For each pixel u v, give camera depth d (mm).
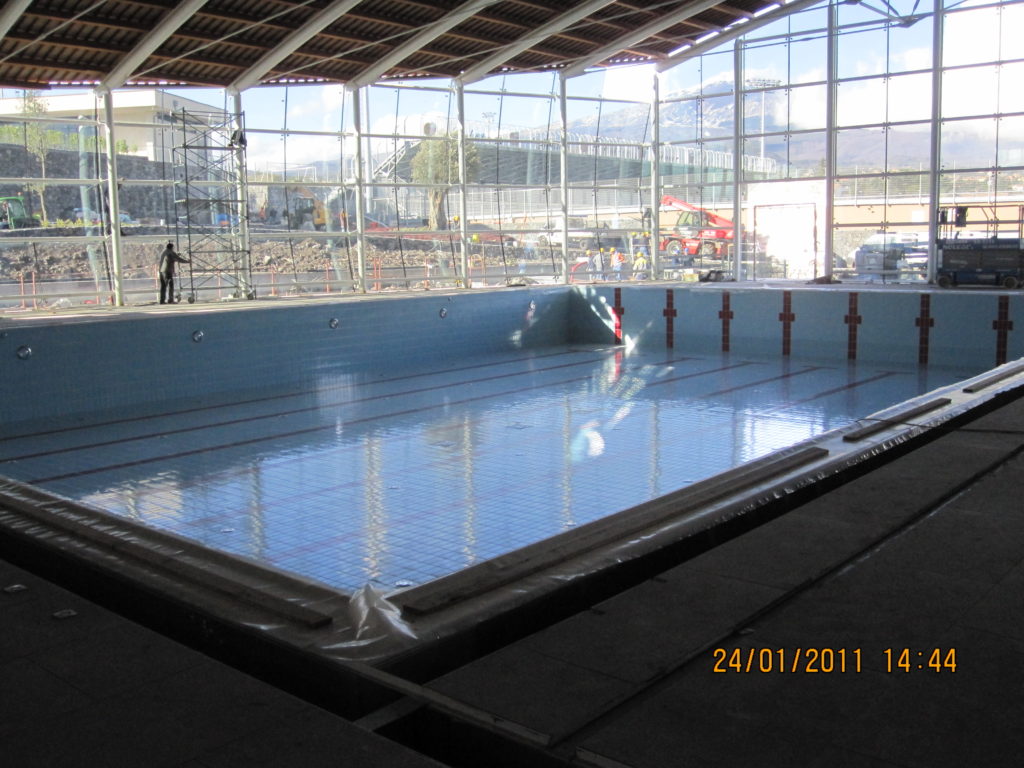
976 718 1616
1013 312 11969
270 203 14648
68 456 7891
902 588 2252
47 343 9672
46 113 12742
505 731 1597
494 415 9484
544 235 17656
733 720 1625
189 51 12047
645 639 1970
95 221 12977
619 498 6410
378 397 10742
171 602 2338
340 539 5621
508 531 5734
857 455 3699
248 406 10289
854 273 16328
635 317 15320
